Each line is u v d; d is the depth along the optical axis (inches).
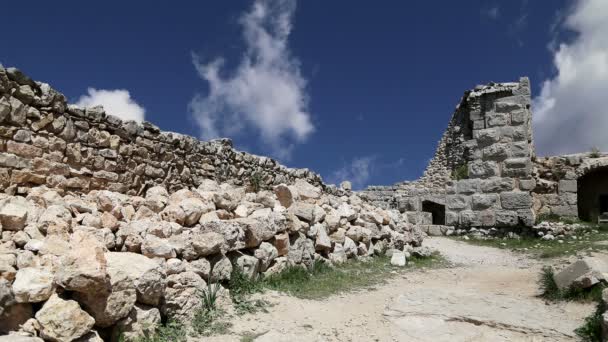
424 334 233.8
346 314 261.9
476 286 345.4
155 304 209.8
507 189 647.1
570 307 275.0
